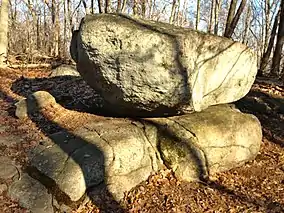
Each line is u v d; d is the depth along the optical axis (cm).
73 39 580
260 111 806
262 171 589
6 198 456
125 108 576
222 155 568
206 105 600
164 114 569
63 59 1622
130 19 526
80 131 541
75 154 486
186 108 536
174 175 534
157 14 2805
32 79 1005
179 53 492
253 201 497
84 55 534
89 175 465
